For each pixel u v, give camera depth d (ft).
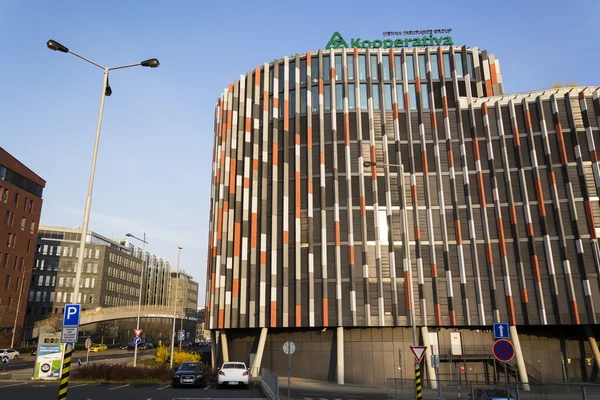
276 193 144.25
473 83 147.13
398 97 147.33
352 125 145.28
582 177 130.52
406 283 129.90
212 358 151.53
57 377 98.63
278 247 140.26
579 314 122.01
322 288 132.57
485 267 129.59
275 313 134.31
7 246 238.68
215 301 142.61
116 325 349.82
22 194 254.27
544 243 128.26
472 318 126.21
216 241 150.10
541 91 141.18
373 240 134.92
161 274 550.77
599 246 125.18
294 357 135.13
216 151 171.22
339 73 150.92
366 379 127.95
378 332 131.03
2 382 93.61
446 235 133.08
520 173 134.51
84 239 50.55
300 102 151.43
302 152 146.72
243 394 77.05
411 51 151.74
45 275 372.17
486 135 139.64
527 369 125.59
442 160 140.56
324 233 136.26
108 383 95.30
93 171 53.72
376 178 139.23
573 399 63.52
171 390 82.12
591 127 134.21
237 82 162.61
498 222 131.85
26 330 270.46
